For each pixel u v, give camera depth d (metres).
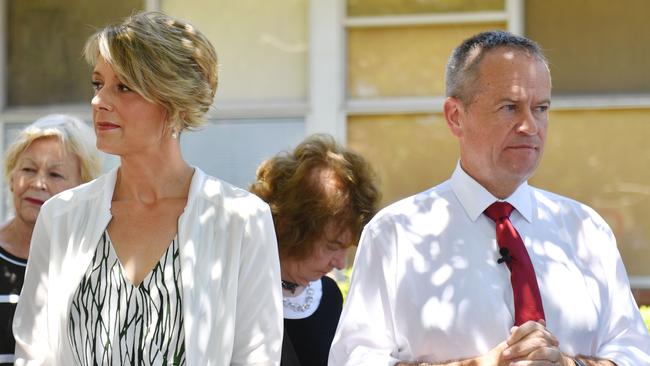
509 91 4.28
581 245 4.53
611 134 8.98
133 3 9.59
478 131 4.37
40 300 4.39
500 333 4.29
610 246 4.55
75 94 9.64
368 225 4.60
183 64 4.13
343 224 4.94
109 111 4.11
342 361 4.45
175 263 4.13
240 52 9.45
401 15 9.26
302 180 4.91
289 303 5.04
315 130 9.30
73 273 4.15
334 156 4.99
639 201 8.92
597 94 9.01
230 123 9.40
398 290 4.43
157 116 4.17
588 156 8.98
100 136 4.13
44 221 4.36
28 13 9.70
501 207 4.48
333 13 9.32
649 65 8.97
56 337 4.15
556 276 4.38
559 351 4.04
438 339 4.32
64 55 9.66
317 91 9.31
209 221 4.21
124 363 4.03
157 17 4.18
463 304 4.33
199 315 4.05
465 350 4.29
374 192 5.03
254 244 4.22
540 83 4.32
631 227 8.94
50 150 5.15
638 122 8.95
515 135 4.30
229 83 9.45
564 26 9.06
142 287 4.10
